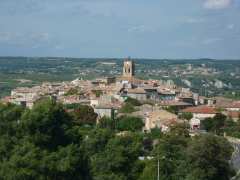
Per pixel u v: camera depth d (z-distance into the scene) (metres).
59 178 150.25
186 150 195.00
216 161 189.00
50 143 158.25
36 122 155.50
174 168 188.88
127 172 180.88
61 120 163.62
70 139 162.88
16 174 142.50
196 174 185.12
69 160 150.00
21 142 153.00
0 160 150.75
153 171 183.88
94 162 176.62
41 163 146.50
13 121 156.62
